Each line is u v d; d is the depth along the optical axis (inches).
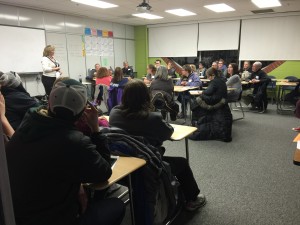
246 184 96.9
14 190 39.3
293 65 287.1
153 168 59.2
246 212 79.4
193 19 326.0
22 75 241.3
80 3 229.5
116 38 354.3
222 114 147.3
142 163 56.7
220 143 145.3
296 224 73.4
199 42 338.3
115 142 60.8
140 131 65.7
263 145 140.9
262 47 300.5
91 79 287.9
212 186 95.7
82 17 299.4
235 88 192.1
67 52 286.5
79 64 303.4
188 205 79.9
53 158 38.9
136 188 59.2
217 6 247.0
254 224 73.7
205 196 88.7
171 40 358.9
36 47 249.9
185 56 352.2
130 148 59.9
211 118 149.1
